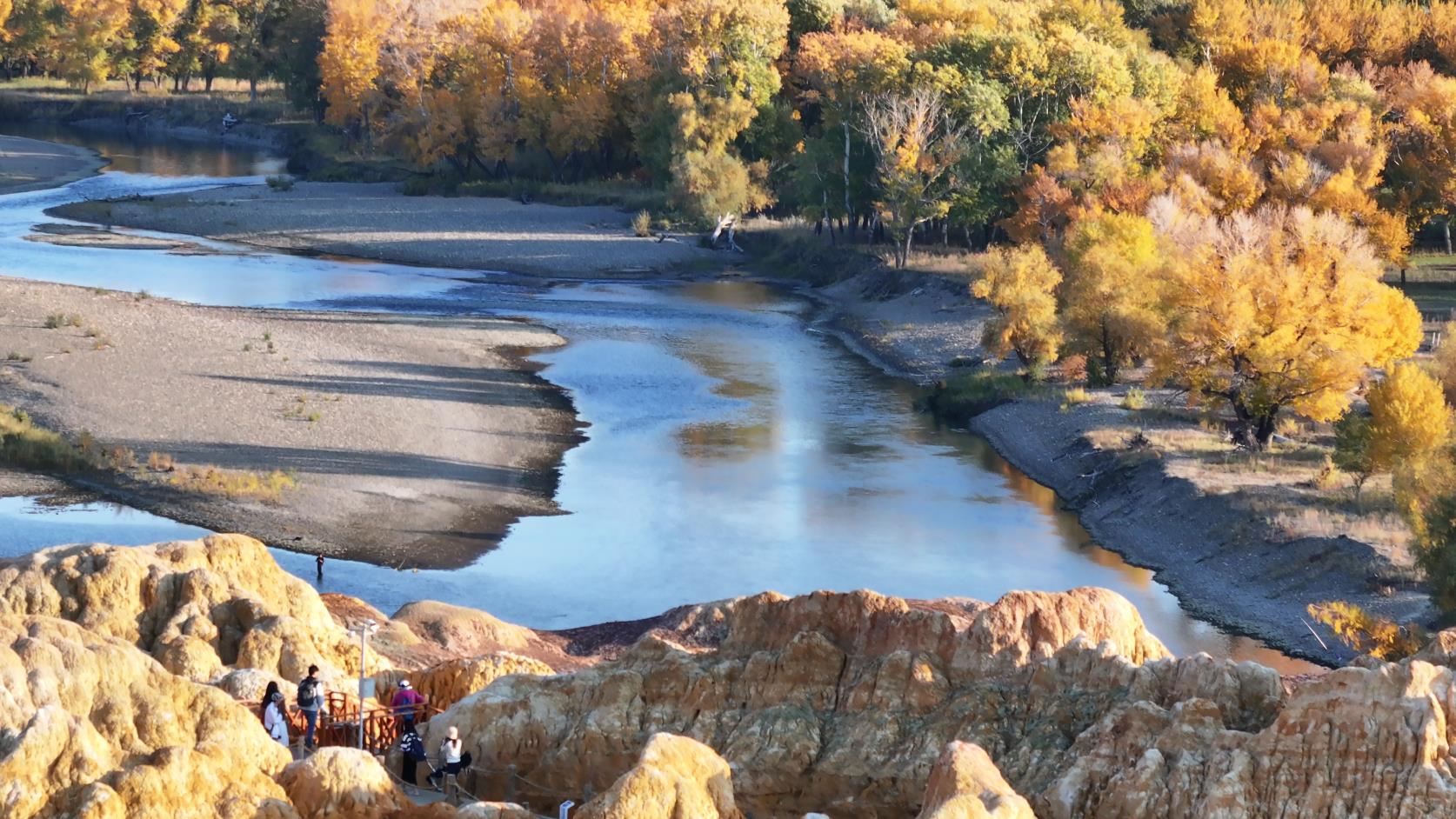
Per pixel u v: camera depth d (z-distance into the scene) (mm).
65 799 22438
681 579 53781
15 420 65438
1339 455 59938
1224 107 118312
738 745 29219
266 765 25516
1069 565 57219
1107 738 27109
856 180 121750
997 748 28422
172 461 63156
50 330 82312
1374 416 58969
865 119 120688
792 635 32062
